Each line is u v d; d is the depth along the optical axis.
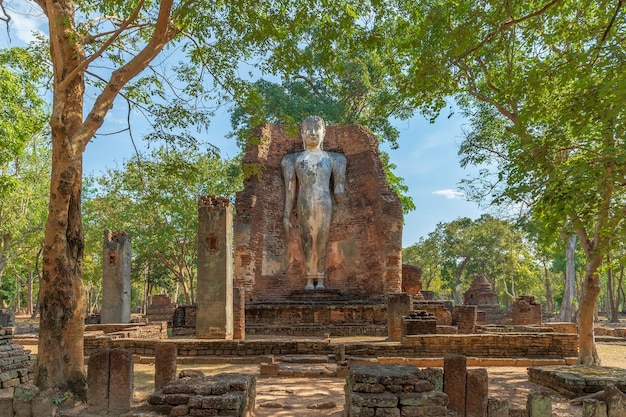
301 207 25.23
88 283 47.62
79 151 9.01
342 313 22.22
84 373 8.66
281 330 21.42
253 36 11.48
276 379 11.55
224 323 16.73
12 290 54.22
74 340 8.59
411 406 6.05
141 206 31.47
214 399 6.32
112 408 6.91
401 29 11.49
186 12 10.11
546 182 9.50
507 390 10.41
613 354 17.17
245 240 23.95
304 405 8.67
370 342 15.41
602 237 9.87
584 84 9.09
